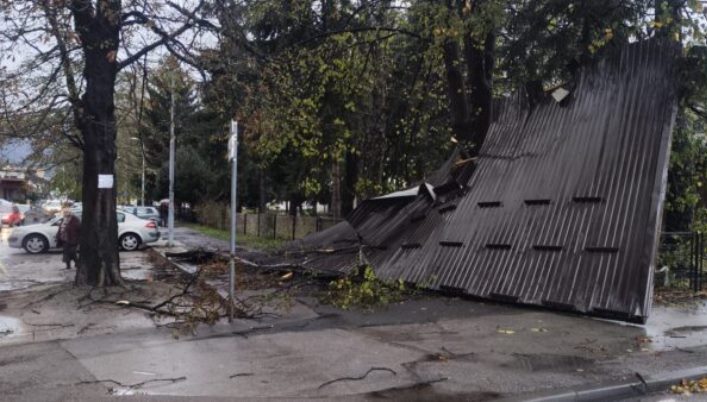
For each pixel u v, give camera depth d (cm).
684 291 1171
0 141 1132
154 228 2316
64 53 1059
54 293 1088
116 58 1131
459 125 1591
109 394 574
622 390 597
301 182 2612
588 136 1102
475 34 1333
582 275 936
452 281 1091
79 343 778
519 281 1004
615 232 944
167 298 1070
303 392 579
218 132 2455
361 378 622
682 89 1052
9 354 725
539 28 1326
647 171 970
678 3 1115
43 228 2172
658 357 699
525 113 1282
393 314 958
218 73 1211
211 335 820
